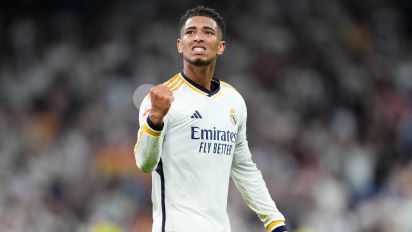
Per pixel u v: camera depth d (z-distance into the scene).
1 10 63.31
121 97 54.88
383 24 67.25
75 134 51.53
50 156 50.28
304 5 64.88
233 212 42.78
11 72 59.47
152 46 59.62
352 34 65.00
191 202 16.03
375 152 53.97
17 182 47.88
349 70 61.91
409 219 42.09
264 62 60.62
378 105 59.00
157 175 16.20
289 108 57.19
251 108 55.28
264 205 17.73
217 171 16.30
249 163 17.70
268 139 52.81
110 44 60.06
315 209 45.66
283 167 50.06
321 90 59.56
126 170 48.50
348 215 46.16
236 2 63.91
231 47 61.38
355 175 50.78
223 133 16.41
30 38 61.69
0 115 55.19
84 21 63.28
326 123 56.56
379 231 43.19
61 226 45.31
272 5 64.19
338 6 66.31
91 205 46.81
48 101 56.09
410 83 62.53
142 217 45.31
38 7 63.84
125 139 50.12
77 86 56.72
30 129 53.38
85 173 48.75
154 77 56.88
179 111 16.03
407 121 58.09
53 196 47.69
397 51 65.81
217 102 16.52
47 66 58.78
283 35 62.91
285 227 17.81
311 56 62.31
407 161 52.19
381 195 46.72
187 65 16.41
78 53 60.09
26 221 44.03
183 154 16.02
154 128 15.12
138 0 63.66
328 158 51.41
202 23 16.27
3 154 50.75
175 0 63.28
